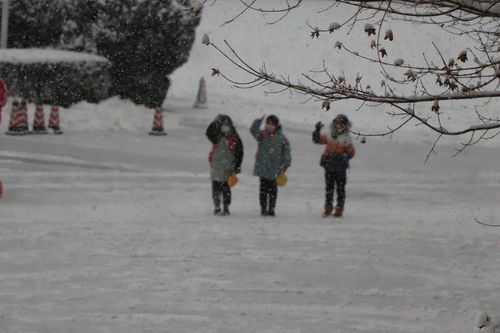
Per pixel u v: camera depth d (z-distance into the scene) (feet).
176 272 71.97
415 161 168.25
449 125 230.27
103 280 68.39
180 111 231.50
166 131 192.44
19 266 72.02
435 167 161.27
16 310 59.41
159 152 160.45
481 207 118.93
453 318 61.46
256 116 230.07
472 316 61.98
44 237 84.28
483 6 45.93
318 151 175.42
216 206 106.01
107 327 56.34
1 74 181.88
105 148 159.94
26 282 67.05
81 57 194.59
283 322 59.00
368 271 74.74
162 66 212.02
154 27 206.69
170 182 129.90
